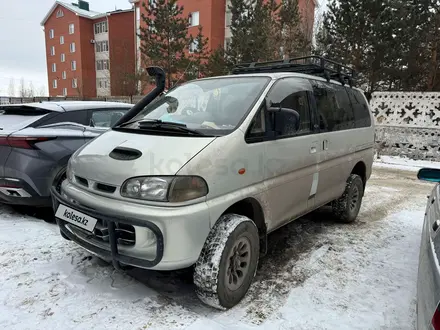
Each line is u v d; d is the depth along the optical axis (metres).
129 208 2.14
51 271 2.84
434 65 12.01
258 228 2.82
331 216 4.50
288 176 2.99
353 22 11.92
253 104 2.72
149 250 2.19
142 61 20.28
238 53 15.48
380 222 4.54
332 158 3.69
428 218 2.48
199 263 2.30
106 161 2.35
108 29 34.00
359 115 4.45
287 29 13.95
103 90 37.16
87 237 2.50
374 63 11.93
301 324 2.31
